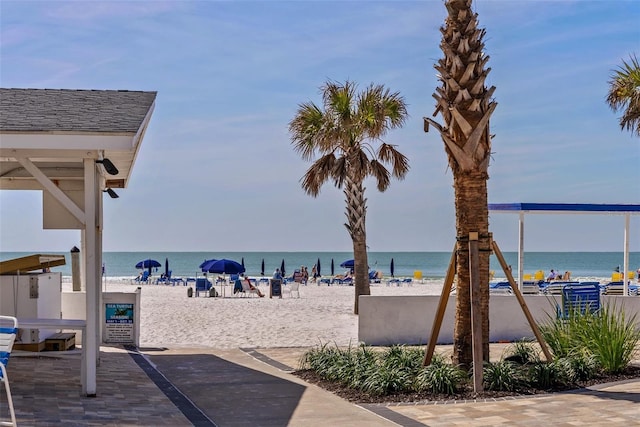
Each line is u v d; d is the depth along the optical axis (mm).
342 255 185000
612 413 7949
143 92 11109
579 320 11195
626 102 16766
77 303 14953
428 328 14625
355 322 20109
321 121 22328
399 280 52281
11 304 11695
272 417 8062
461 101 9906
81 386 9328
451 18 10000
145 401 8727
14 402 8297
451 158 10102
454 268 10234
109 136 8289
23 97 10180
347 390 9562
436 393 9148
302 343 15398
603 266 112750
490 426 7504
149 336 16734
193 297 33969
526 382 9469
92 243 8898
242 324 19578
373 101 22156
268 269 106812
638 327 14977
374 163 22828
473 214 9930
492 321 14805
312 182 22719
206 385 10047
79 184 12539
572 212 16375
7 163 12227
